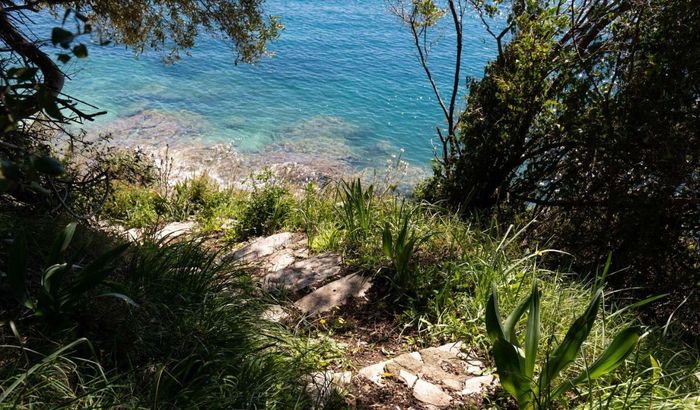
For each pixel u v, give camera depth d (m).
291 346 4.02
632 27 6.52
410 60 23.47
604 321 3.96
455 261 5.23
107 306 3.76
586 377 3.14
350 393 3.72
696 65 5.93
